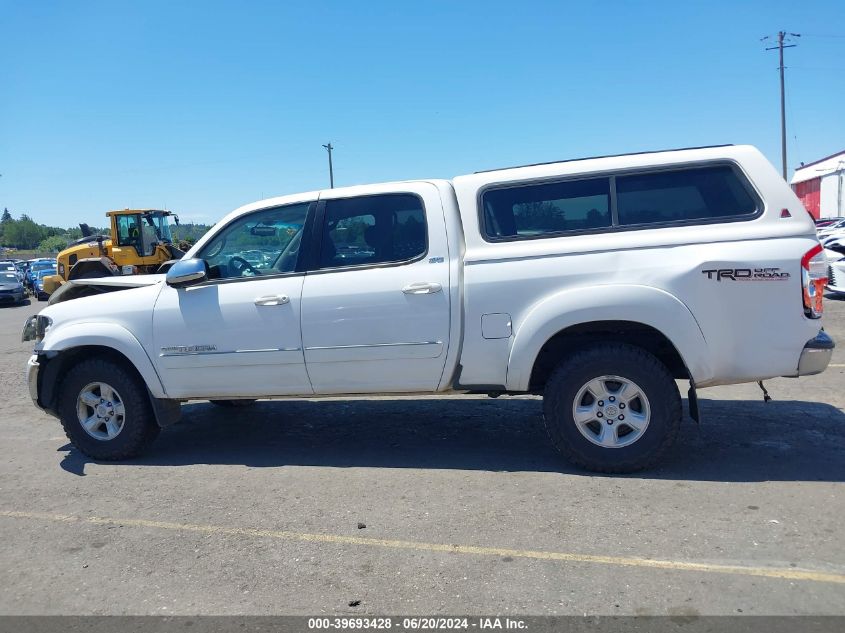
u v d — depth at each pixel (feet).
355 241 17.01
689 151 15.70
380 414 22.24
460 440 19.06
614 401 15.40
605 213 15.71
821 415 19.83
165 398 18.26
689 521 13.10
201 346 17.56
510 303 15.62
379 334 16.40
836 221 93.45
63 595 11.64
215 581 11.84
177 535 13.73
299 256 17.26
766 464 15.96
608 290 14.87
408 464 17.25
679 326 14.61
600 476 15.57
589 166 15.96
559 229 15.93
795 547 11.95
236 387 17.65
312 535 13.42
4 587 12.01
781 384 23.81
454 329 15.96
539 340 15.29
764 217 14.88
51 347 18.38
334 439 19.79
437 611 10.54
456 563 12.00
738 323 14.61
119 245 68.28
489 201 16.31
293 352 16.99
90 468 18.24
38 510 15.43
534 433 19.39
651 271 14.84
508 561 11.96
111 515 14.93
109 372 18.24
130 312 18.11
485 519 13.67
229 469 17.58
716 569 11.34
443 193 16.58
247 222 17.88
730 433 18.39
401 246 16.65
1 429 22.97
